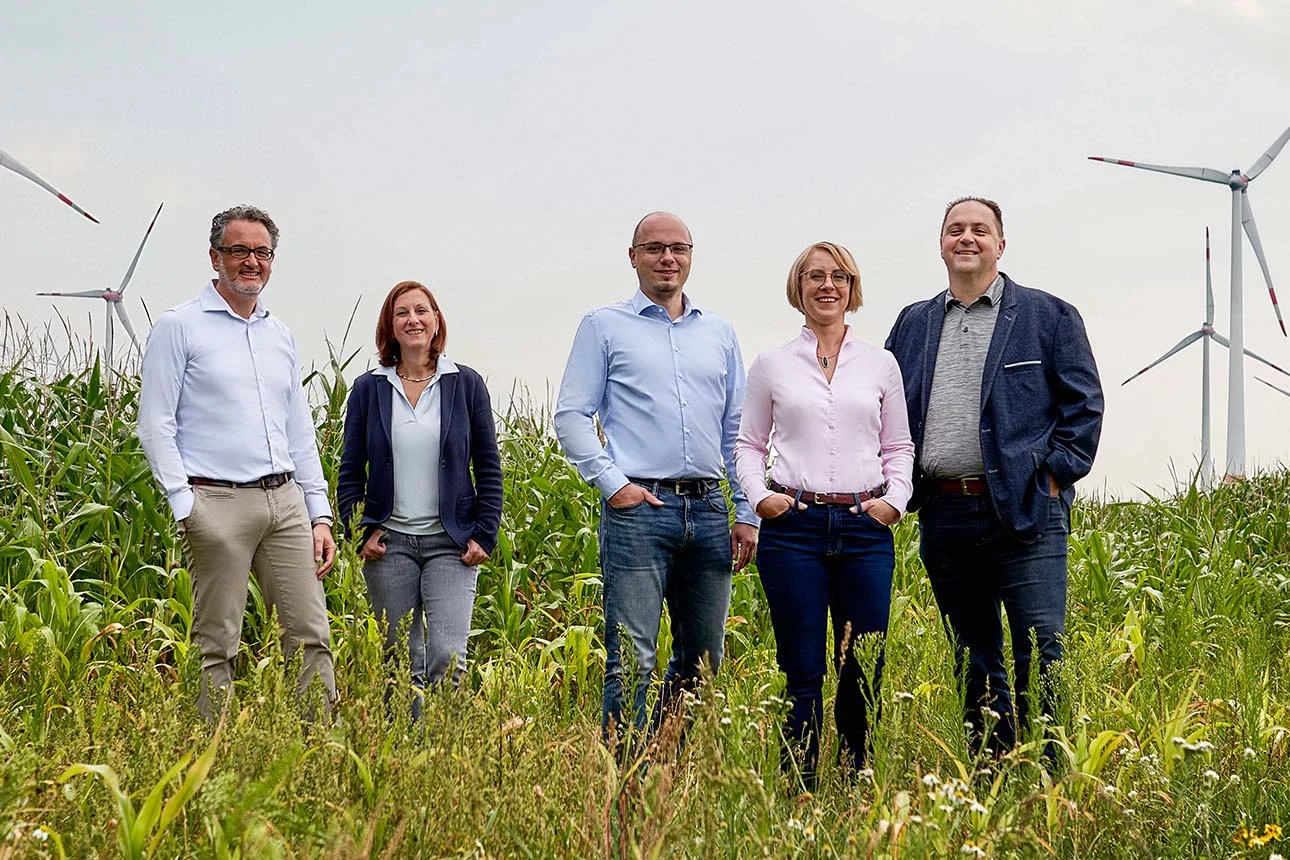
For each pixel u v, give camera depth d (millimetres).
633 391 5117
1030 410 5012
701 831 3076
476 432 5582
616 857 3146
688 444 5086
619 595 4980
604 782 3361
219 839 2609
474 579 5555
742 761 3359
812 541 4836
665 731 3578
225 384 4930
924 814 3158
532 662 6309
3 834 2506
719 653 5215
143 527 6570
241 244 4934
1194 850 3836
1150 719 5059
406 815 2963
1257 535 10469
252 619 6055
